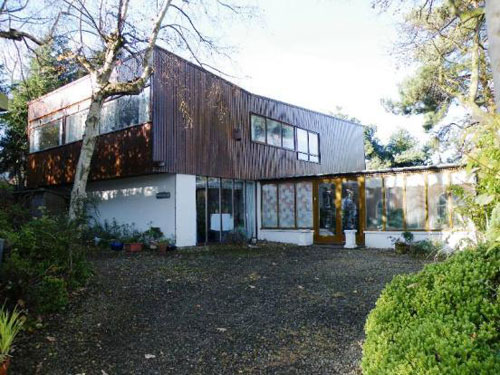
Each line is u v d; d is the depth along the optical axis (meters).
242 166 14.69
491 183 2.74
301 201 14.54
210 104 13.44
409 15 10.34
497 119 2.57
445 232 11.13
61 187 16.23
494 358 1.84
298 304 5.71
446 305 2.50
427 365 1.91
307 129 18.98
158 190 12.48
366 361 2.37
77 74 16.55
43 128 16.06
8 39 9.41
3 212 8.21
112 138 12.64
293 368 3.64
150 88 11.48
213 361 3.81
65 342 4.19
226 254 10.88
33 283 4.97
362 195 13.05
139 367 3.67
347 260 9.78
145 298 5.91
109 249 11.94
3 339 3.22
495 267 2.71
